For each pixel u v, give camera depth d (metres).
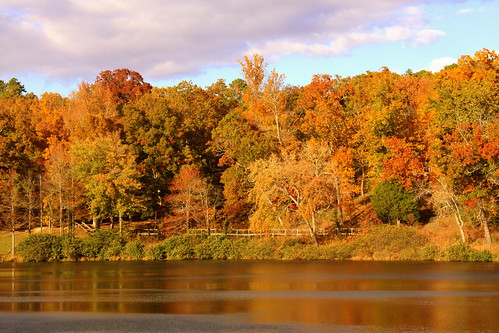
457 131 70.25
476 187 65.88
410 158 76.19
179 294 42.47
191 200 84.56
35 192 90.88
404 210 75.44
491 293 40.81
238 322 31.88
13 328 31.05
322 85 92.75
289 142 91.31
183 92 119.25
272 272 57.59
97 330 30.44
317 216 78.94
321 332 29.47
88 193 83.81
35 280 53.03
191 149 98.12
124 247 80.00
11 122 99.00
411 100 92.00
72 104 112.12
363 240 72.94
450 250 65.88
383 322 31.47
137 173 86.00
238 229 84.62
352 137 88.50
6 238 89.50
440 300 38.06
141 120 97.69
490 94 72.81
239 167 88.25
